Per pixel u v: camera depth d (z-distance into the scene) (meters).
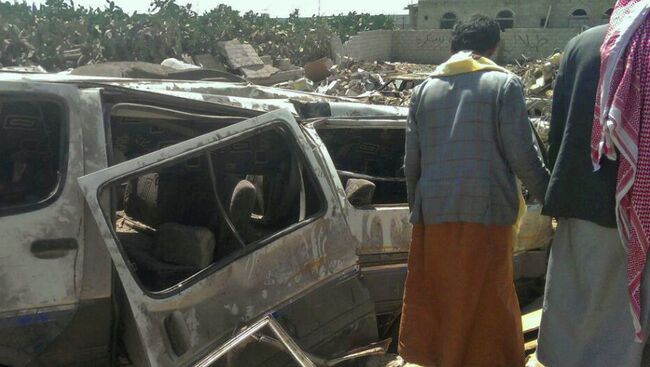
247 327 2.78
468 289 2.74
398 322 3.67
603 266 2.42
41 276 2.70
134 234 3.62
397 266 3.47
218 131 2.86
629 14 2.30
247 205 3.00
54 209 2.73
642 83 2.24
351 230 3.32
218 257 3.07
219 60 18.34
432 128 2.80
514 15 37.97
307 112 3.71
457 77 2.78
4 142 3.02
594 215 2.39
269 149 3.31
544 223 4.19
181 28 18.05
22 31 15.14
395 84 12.86
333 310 3.09
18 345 2.68
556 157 2.59
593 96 2.37
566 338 2.54
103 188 2.59
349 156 4.23
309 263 3.03
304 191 3.20
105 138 2.89
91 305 2.80
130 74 4.54
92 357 2.87
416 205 2.86
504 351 2.80
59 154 2.80
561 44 30.03
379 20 35.72
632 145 2.24
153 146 3.54
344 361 3.24
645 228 2.25
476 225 2.69
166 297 2.65
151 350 2.60
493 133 2.71
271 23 24.05
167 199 3.49
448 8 39.91
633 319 2.29
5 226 2.65
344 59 22.39
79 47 15.77
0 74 3.15
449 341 2.77
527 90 14.79
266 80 18.06
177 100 3.18
